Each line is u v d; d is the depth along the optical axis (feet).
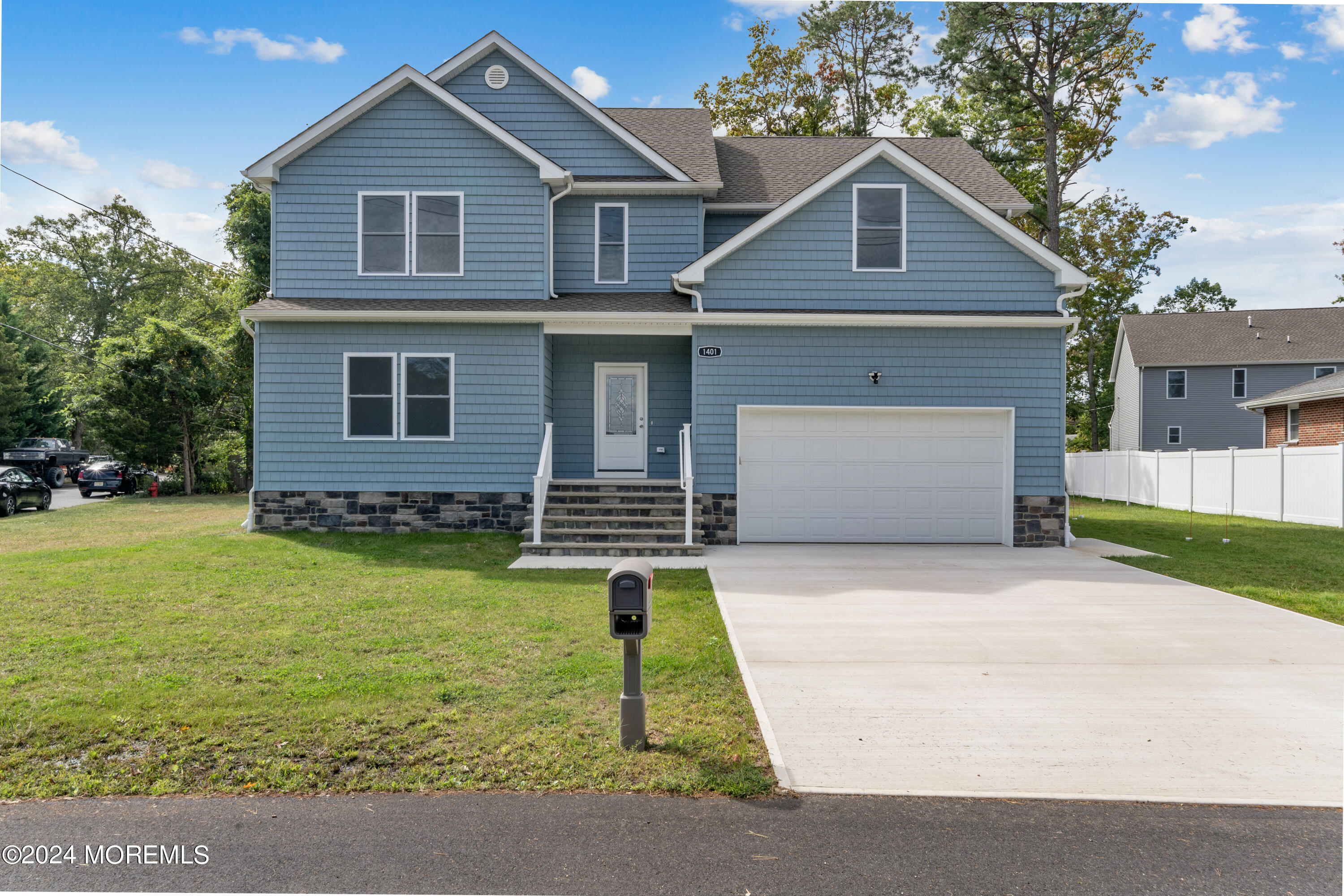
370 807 13.01
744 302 44.14
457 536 42.60
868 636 23.65
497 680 18.75
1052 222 87.92
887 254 44.27
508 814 12.78
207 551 37.27
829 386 43.65
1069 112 90.53
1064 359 43.57
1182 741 15.89
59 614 24.95
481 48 49.57
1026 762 14.84
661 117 58.65
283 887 10.82
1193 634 23.93
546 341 45.57
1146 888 10.90
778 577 33.32
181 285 152.76
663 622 25.07
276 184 45.29
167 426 82.38
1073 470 90.58
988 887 10.90
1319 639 23.43
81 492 84.17
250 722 16.11
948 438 44.14
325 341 43.93
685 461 42.96
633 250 49.08
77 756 14.76
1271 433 85.20
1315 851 11.90
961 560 38.11
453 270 45.68
